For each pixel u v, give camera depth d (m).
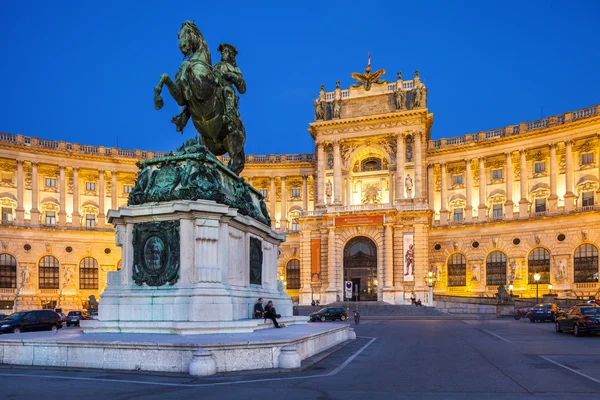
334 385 14.57
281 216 97.00
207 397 12.62
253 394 13.03
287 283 95.00
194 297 18.41
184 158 20.22
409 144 84.50
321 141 88.25
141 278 19.48
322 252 85.00
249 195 23.36
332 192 86.81
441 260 89.94
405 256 80.69
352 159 88.69
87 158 89.62
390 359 20.91
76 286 86.44
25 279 82.12
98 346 16.36
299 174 97.31
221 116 23.02
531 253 81.88
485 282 85.69
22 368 16.52
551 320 51.41
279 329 21.75
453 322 53.75
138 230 19.78
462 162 91.31
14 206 84.81
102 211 90.12
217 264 19.28
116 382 14.34
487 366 18.92
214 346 15.73
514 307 64.56
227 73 24.14
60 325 42.41
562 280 77.31
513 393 13.68
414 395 13.31
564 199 79.44
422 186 83.06
